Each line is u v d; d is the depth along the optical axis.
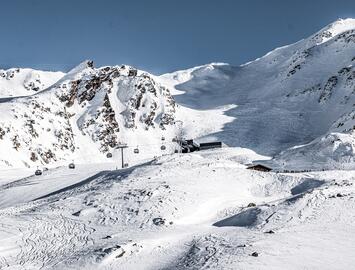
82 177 92.88
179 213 52.47
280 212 46.62
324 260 34.09
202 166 74.19
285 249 36.50
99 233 49.78
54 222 56.03
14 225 56.47
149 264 39.19
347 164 103.25
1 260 45.09
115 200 59.50
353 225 42.09
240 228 45.38
